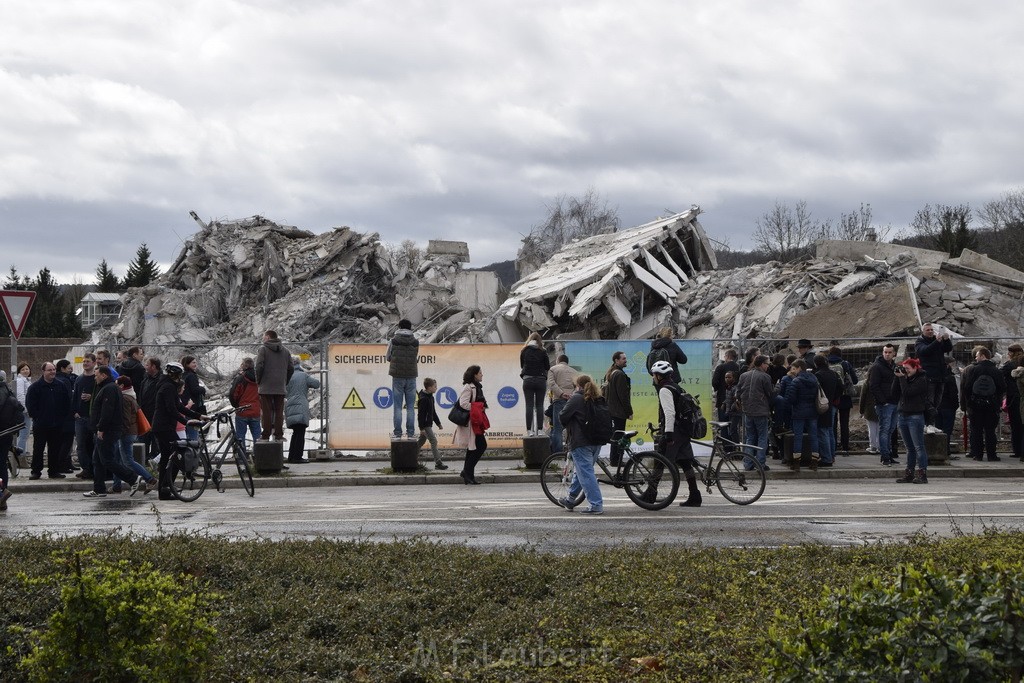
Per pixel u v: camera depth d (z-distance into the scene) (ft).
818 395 57.72
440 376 64.08
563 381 58.23
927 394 54.80
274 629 21.91
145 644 17.66
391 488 54.03
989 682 13.39
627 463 43.78
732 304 112.37
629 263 116.26
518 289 135.74
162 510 44.42
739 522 39.17
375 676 19.29
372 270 171.22
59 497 50.55
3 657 19.54
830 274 113.29
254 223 177.88
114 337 163.43
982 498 46.34
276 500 48.47
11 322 62.34
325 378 64.03
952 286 107.65
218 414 51.08
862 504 44.45
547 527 38.19
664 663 19.66
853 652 14.46
